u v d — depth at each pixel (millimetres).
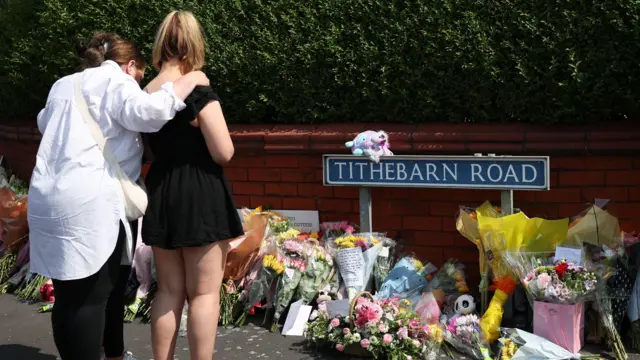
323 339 4273
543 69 4469
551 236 4336
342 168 4816
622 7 4207
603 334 4172
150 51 5617
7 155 7535
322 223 5242
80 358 3486
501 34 4555
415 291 4664
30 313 5230
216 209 3479
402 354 4039
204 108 3406
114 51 3676
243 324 4773
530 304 4289
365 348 4141
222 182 3547
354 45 4969
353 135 4930
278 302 4672
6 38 6676
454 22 4656
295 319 4613
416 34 4762
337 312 4328
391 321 4137
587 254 4262
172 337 3584
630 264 4242
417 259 4891
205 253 3496
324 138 5039
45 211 3357
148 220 3502
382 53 4867
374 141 4598
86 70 3537
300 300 4699
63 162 3359
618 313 4164
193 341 3543
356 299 4191
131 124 3355
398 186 4672
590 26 4301
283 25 5223
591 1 4320
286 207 5383
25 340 4727
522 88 4527
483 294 4465
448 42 4664
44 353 4523
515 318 4473
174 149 3475
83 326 3447
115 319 3863
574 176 4570
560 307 4035
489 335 4191
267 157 5363
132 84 3463
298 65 5145
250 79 5316
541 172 4266
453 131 4715
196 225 3426
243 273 4805
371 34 4922
